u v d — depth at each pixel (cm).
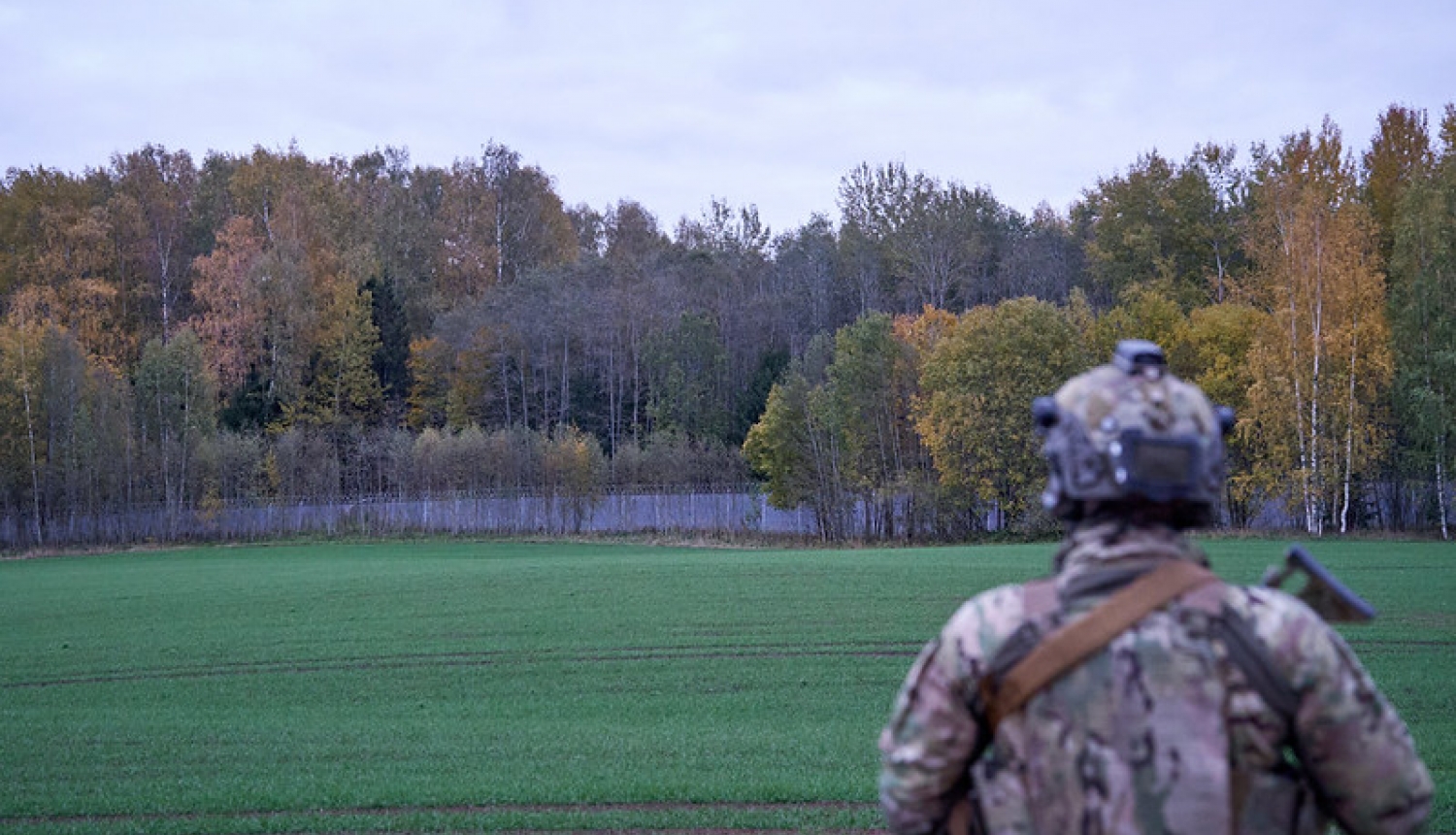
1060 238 12469
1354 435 6284
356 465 9419
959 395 7212
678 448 9012
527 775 1464
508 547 7725
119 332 11600
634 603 3491
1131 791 275
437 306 13038
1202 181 9569
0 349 9056
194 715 2119
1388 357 6312
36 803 1365
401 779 1459
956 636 304
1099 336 7575
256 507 9094
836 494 8188
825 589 3625
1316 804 296
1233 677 282
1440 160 7375
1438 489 6303
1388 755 284
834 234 14050
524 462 8975
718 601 3453
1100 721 280
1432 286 6212
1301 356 6378
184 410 9462
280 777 1496
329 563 6056
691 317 11069
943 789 307
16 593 4609
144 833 1236
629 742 1697
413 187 14588
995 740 295
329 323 11381
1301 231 6412
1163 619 285
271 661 2773
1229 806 275
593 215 16800
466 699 2230
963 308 12031
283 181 12675
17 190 11900
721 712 2003
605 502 8925
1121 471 295
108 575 5581
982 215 12669
